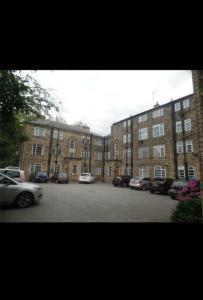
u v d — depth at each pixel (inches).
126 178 1039.0
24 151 1253.7
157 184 722.2
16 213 309.0
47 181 1127.6
